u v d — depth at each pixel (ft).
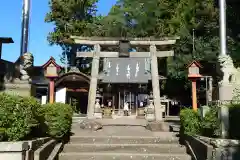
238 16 88.43
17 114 23.32
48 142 28.14
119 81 90.48
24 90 42.86
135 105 106.93
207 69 101.35
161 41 55.16
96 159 31.96
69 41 129.90
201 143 27.32
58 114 33.88
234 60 58.39
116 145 35.12
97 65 55.52
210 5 105.29
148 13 128.67
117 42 55.77
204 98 106.73
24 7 58.23
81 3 132.16
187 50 106.63
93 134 41.98
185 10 113.39
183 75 105.60
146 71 91.71
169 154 32.91
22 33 57.77
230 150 24.89
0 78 50.60
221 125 28.58
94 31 130.52
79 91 104.42
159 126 47.62
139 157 32.14
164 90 117.50
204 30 106.83
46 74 67.15
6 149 20.77
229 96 35.94
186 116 35.58
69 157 31.81
